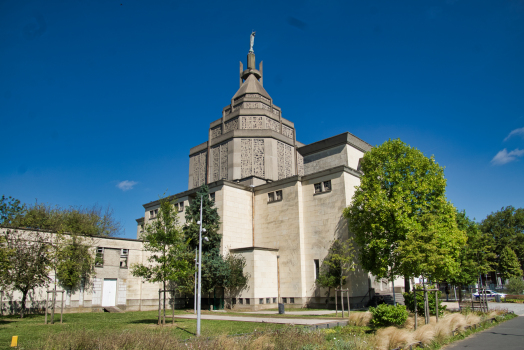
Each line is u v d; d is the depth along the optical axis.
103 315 29.23
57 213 48.84
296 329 16.78
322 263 35.34
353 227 31.23
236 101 52.50
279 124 51.16
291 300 36.56
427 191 28.41
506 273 57.97
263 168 46.44
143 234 24.36
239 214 41.06
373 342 14.58
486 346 15.17
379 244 27.67
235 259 36.97
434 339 15.38
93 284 33.72
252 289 35.38
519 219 65.50
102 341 13.52
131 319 25.88
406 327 18.78
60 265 27.56
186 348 13.26
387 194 29.98
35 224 35.19
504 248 59.97
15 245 27.19
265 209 41.38
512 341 16.09
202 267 33.94
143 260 37.62
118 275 35.56
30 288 27.50
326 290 34.38
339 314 27.69
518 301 41.47
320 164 43.91
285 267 37.88
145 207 50.41
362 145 44.09
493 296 44.81
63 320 25.30
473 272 37.06
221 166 48.56
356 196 31.39
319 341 14.80
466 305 29.06
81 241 33.00
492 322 22.25
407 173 29.70
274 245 39.47
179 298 39.50
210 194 41.59
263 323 22.70
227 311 34.25
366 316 21.12
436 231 24.12
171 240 23.12
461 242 27.81
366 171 31.67
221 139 49.41
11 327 21.36
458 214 38.78
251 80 53.66
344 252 31.91
